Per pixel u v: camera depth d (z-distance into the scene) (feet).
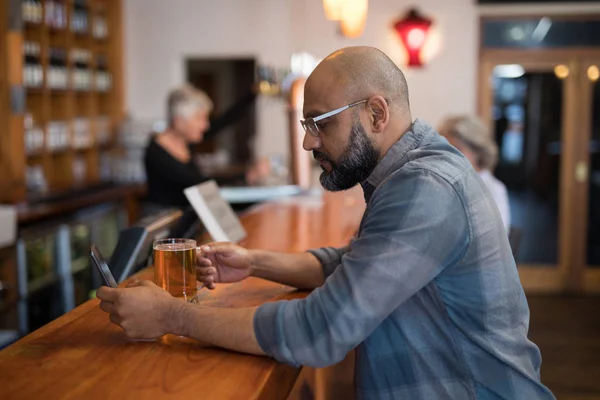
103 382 3.85
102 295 4.50
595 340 16.90
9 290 13.14
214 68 23.11
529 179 21.86
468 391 4.63
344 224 9.71
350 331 4.25
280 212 10.87
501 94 21.66
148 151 14.07
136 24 22.49
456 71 21.49
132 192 19.02
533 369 4.95
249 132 23.04
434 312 4.66
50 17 18.02
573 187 21.65
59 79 18.54
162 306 4.44
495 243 4.63
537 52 21.30
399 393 4.79
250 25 22.15
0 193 15.31
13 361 4.17
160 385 3.84
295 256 6.03
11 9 15.19
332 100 4.71
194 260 5.19
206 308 4.47
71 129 19.31
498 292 4.61
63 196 16.48
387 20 21.59
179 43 22.44
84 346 4.45
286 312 4.32
